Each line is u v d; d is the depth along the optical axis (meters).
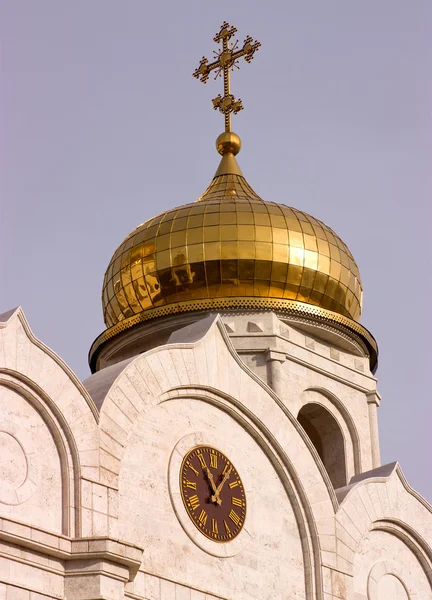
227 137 99.62
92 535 64.00
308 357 87.81
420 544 79.62
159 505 67.81
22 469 63.19
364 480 78.12
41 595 61.59
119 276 90.75
